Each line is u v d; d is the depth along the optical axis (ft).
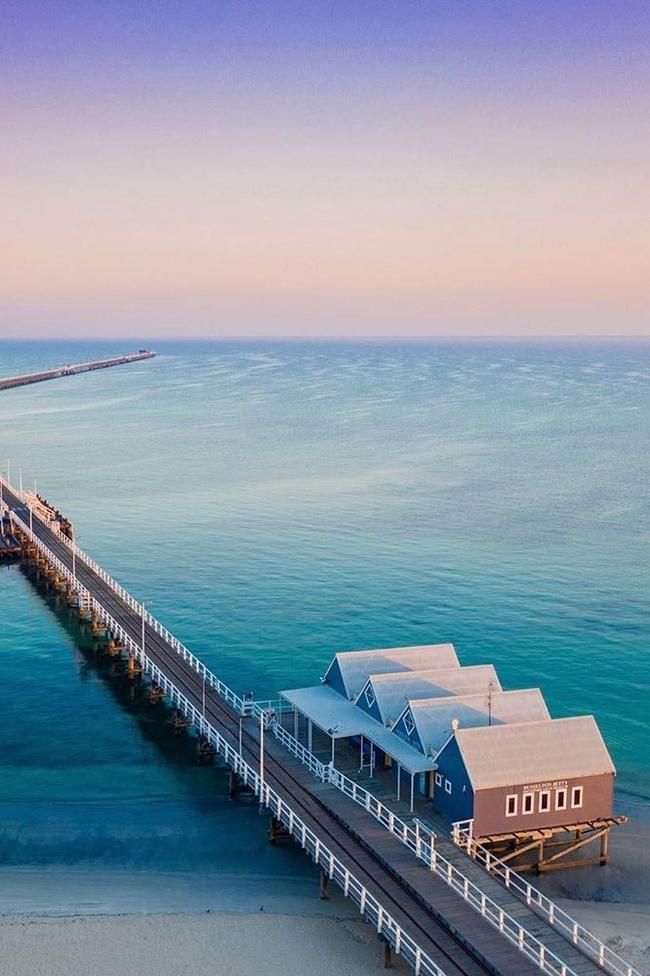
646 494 512.63
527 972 129.39
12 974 138.21
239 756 194.59
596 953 145.89
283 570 371.97
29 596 352.90
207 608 328.29
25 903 157.07
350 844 165.17
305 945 146.92
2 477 548.31
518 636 300.20
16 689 260.62
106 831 183.52
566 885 167.53
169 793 200.85
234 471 588.50
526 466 601.62
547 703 251.60
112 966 140.67
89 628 314.55
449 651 221.66
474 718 185.98
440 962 133.39
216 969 140.56
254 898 160.45
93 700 253.03
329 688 217.77
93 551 400.47
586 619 314.76
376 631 305.53
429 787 181.88
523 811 168.25
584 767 170.91
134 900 159.02
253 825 187.42
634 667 275.80
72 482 559.79
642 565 375.04
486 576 361.71
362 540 415.23
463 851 162.09
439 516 459.73
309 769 193.88
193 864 172.04
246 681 265.34
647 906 161.89
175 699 232.12
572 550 397.39
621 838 183.83
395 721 192.44
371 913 145.48
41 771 210.38
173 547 406.82
